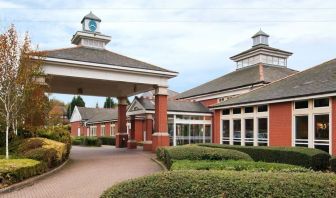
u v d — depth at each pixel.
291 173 6.08
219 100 31.91
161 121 23.50
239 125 21.44
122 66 21.58
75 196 9.34
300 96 16.14
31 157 13.72
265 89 21.61
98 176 12.91
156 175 6.05
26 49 15.49
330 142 14.82
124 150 27.66
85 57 21.22
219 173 5.98
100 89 28.92
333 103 14.78
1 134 16.44
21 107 15.19
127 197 5.83
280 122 17.94
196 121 30.09
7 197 9.30
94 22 26.02
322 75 17.91
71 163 17.52
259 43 35.94
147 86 26.48
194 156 12.80
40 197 9.27
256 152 15.97
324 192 5.33
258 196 5.36
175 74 23.84
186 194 5.61
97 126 50.91
